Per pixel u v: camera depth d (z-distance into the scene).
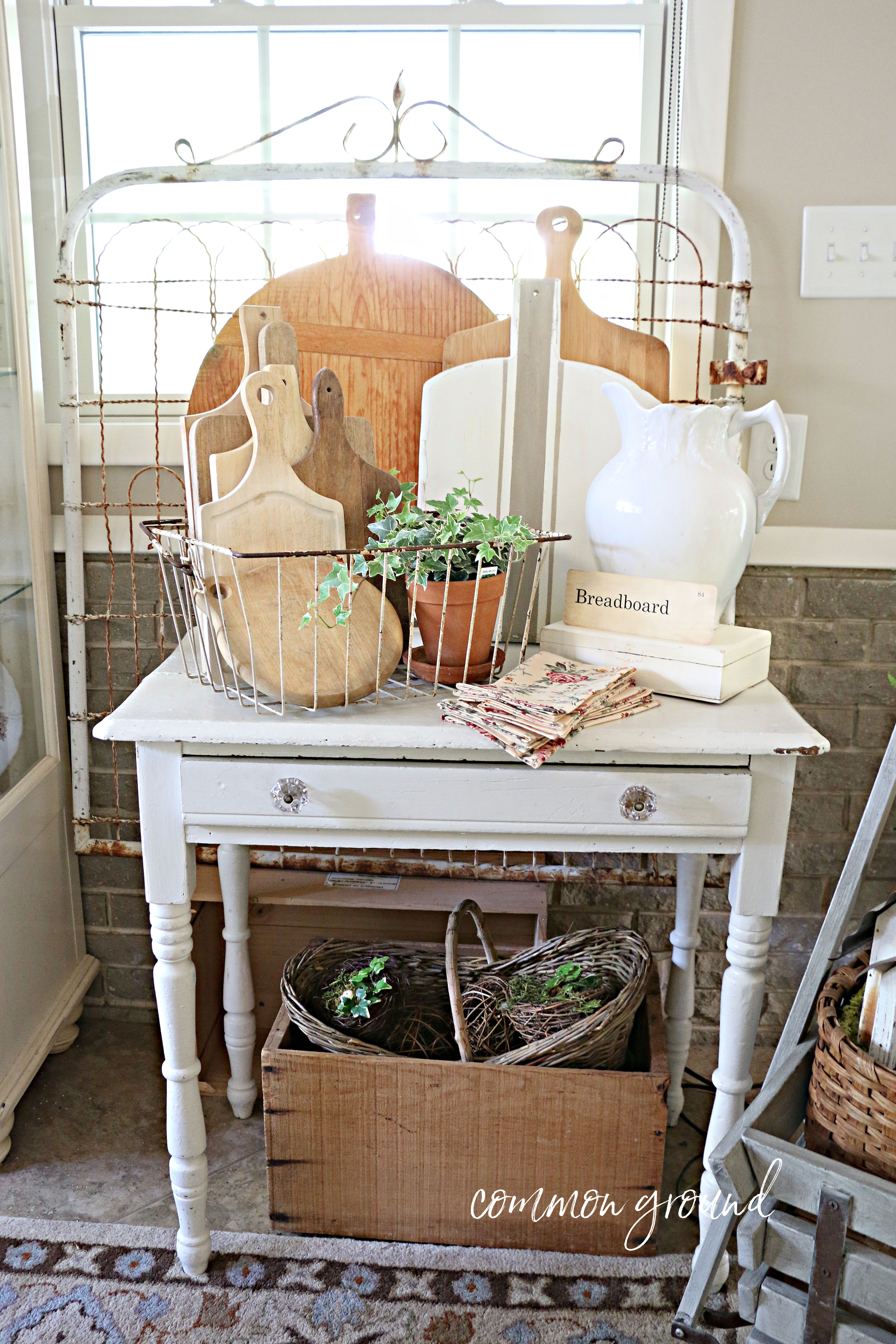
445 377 1.54
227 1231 1.49
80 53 1.70
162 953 1.30
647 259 1.75
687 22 1.51
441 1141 1.41
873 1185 1.12
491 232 1.76
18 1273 1.41
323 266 1.54
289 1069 1.40
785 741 1.18
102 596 1.77
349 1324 1.34
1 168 1.56
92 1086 1.79
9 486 1.62
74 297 1.63
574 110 1.73
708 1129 1.57
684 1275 1.42
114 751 1.83
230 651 1.22
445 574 1.28
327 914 1.79
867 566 1.68
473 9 1.67
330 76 1.72
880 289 1.59
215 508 1.26
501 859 1.81
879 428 1.64
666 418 1.33
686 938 1.67
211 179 1.57
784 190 1.57
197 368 1.79
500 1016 1.49
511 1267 1.43
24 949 1.67
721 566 1.34
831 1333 1.18
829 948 1.30
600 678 1.26
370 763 1.22
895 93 1.54
